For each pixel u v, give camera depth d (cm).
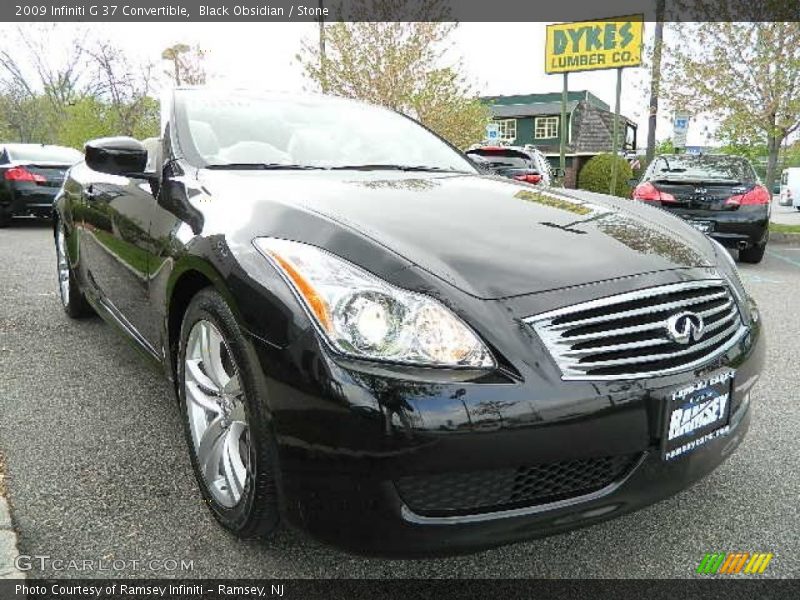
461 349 163
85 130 2406
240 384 184
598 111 4419
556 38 1656
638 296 180
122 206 294
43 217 1027
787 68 1267
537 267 184
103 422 291
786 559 205
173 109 300
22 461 255
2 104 3244
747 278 731
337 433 160
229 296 185
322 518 167
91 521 216
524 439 161
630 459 178
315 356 163
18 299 513
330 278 172
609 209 250
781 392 350
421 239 191
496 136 1819
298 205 206
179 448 268
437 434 156
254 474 181
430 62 1611
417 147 337
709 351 192
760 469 263
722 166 891
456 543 165
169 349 240
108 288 327
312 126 320
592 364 170
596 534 218
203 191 238
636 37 1570
